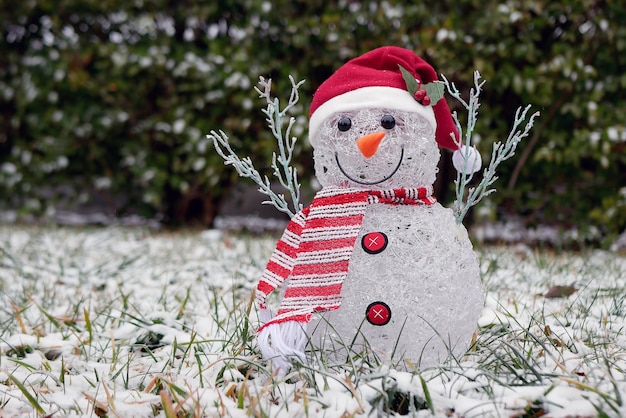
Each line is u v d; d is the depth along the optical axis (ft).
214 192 19.72
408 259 6.66
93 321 9.52
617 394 5.89
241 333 7.96
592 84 16.47
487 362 7.26
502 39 16.57
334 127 6.96
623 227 16.98
